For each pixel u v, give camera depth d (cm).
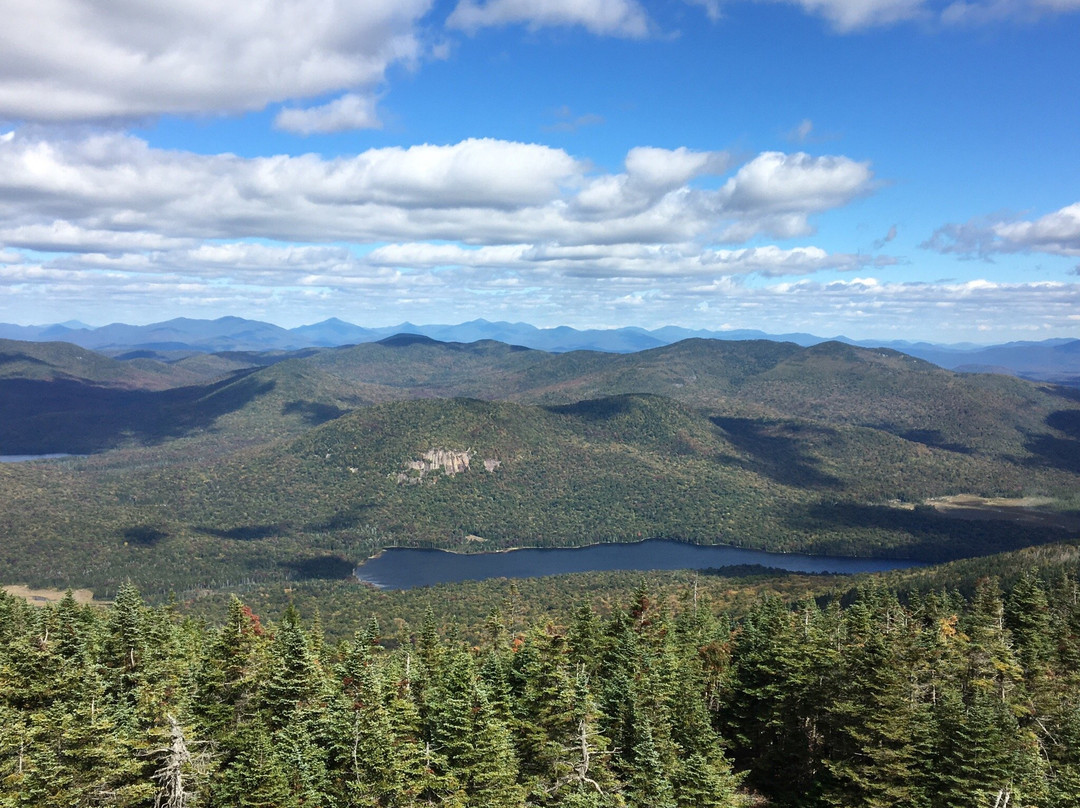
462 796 6034
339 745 6219
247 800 5681
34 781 5372
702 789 6462
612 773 6762
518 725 7019
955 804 6019
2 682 6669
